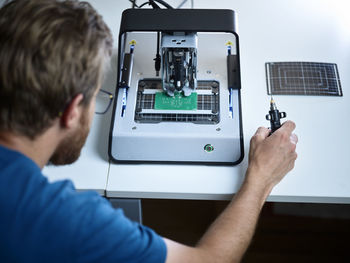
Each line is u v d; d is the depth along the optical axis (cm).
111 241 58
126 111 103
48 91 59
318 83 113
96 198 62
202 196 94
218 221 79
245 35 125
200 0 136
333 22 128
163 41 94
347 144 101
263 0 136
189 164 98
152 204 170
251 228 79
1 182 55
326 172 96
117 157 98
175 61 97
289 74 115
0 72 57
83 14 62
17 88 58
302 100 110
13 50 57
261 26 128
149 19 95
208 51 116
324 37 124
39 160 67
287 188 93
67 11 61
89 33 61
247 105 109
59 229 55
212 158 97
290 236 159
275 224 163
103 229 58
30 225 54
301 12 131
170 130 99
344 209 164
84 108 67
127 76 108
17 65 57
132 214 101
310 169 96
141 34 120
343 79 114
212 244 73
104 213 60
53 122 63
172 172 97
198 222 163
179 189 94
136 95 106
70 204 57
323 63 117
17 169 57
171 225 162
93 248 56
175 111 102
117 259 58
